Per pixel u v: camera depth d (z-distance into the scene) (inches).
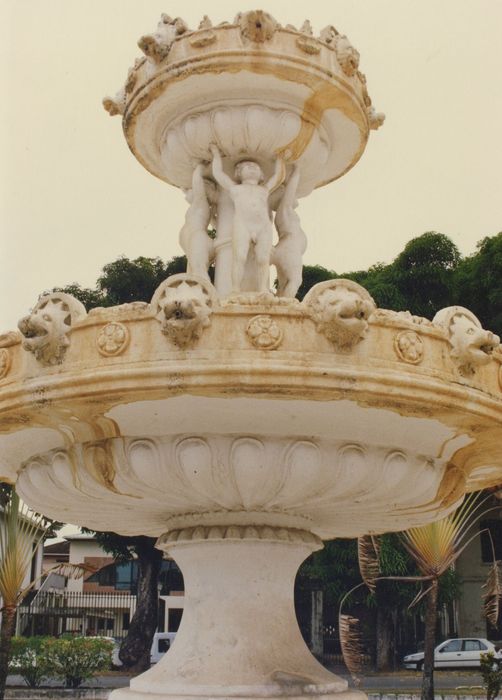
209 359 136.2
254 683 168.9
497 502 761.0
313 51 197.5
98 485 171.0
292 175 218.4
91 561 1354.6
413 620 933.2
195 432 156.3
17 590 455.2
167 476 161.2
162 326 138.2
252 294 145.2
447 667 836.6
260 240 199.0
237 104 203.8
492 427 163.0
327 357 138.9
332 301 138.9
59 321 147.7
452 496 192.2
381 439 161.3
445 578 792.3
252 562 184.2
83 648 620.1
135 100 210.1
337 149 232.5
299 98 204.4
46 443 173.2
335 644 981.2
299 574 885.8
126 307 144.3
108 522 213.6
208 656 175.6
